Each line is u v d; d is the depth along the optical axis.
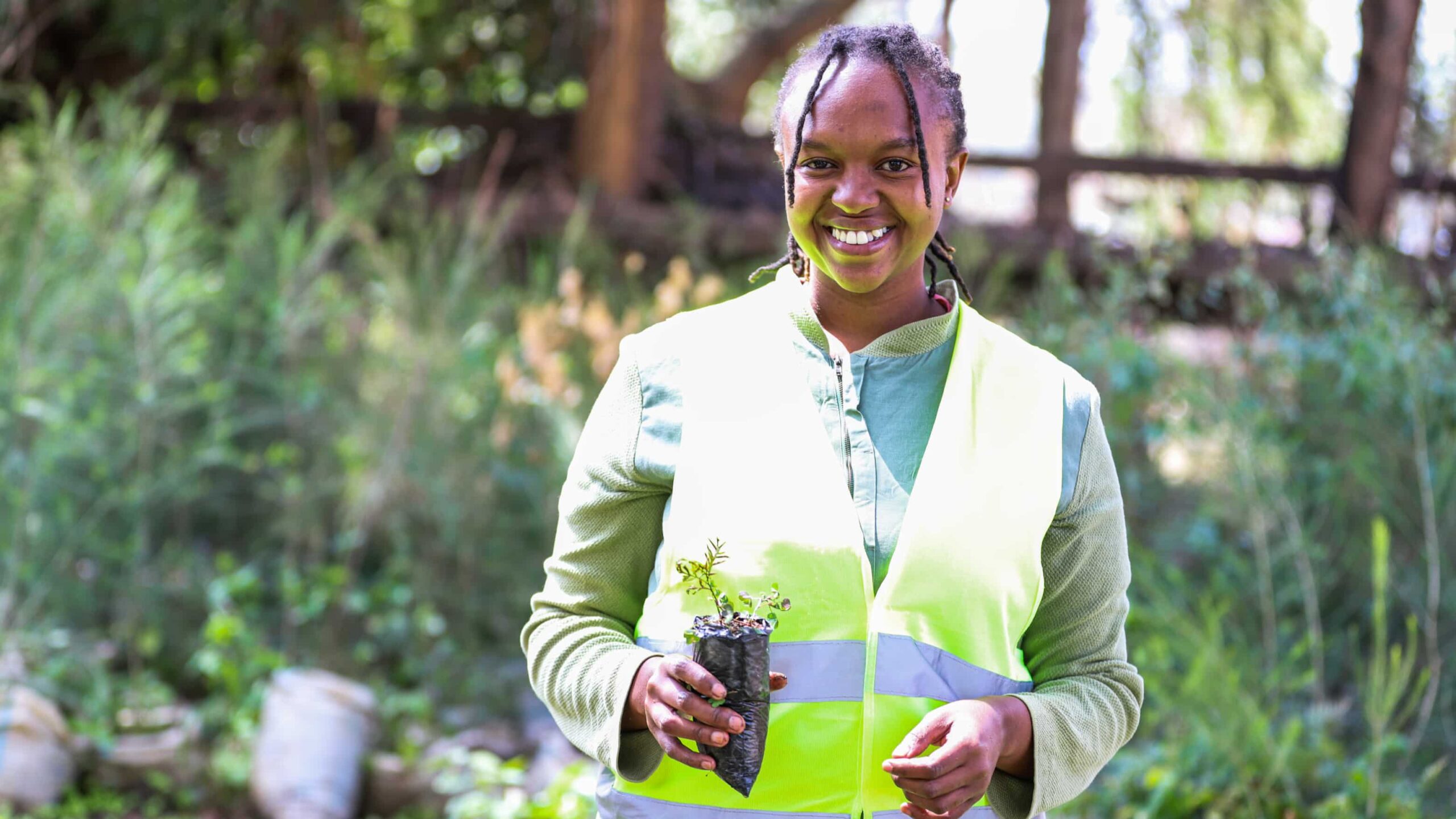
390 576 5.25
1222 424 4.95
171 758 4.32
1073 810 3.99
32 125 6.96
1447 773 4.15
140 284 5.26
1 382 4.78
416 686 5.16
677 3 11.99
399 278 5.77
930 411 1.63
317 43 7.68
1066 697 1.60
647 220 7.20
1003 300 6.85
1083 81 8.50
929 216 1.59
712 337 1.68
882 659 1.53
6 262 5.19
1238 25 8.11
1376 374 4.95
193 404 5.43
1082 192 8.33
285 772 4.21
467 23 8.25
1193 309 6.25
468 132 7.96
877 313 1.68
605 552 1.70
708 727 1.47
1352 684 4.64
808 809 1.54
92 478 5.10
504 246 7.19
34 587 4.64
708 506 1.58
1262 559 4.61
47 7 7.31
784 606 1.51
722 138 8.09
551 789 4.00
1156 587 4.47
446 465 5.39
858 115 1.55
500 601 5.41
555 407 5.52
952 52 9.02
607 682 1.59
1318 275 6.45
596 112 7.43
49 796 4.09
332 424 5.53
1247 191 7.71
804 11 10.20
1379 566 3.86
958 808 1.46
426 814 4.34
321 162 7.16
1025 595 1.58
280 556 5.55
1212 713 4.01
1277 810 3.87
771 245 7.30
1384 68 7.34
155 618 5.03
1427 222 7.50
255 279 5.93
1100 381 5.50
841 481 1.58
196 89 8.11
